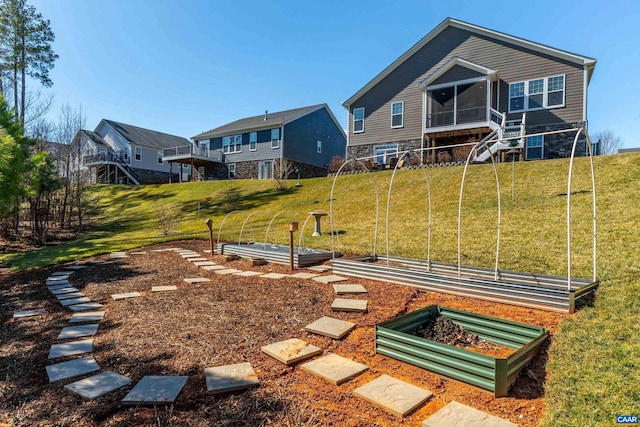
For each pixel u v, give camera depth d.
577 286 3.96
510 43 15.74
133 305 4.53
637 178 8.12
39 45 18.86
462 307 3.85
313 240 8.63
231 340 3.26
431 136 17.53
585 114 14.25
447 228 7.67
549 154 14.83
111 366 2.85
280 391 2.40
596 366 2.46
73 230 15.10
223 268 6.84
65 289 5.68
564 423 1.95
